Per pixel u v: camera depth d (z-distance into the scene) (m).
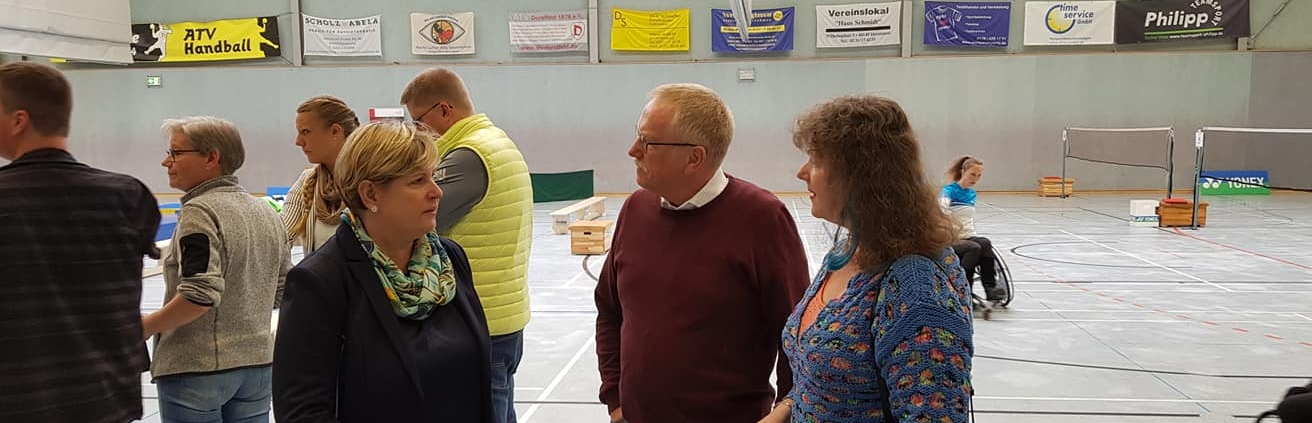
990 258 6.43
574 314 6.45
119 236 1.91
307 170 2.97
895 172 1.39
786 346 1.66
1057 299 6.87
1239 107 16.83
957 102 17.23
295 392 1.48
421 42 17.66
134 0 17.94
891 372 1.33
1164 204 11.88
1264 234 10.93
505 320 2.57
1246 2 16.48
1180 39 16.75
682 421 1.96
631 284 2.08
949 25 16.97
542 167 18.00
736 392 1.96
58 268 1.81
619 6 17.48
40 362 1.77
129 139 18.31
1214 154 17.00
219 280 2.21
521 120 17.88
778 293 1.94
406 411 1.57
